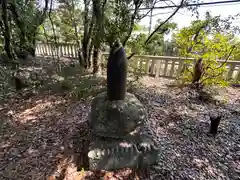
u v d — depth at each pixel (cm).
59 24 627
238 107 337
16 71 461
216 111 318
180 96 390
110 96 200
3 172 171
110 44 396
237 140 230
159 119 284
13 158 190
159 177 170
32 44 655
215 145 220
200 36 406
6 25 443
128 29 376
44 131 242
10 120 268
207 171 178
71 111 303
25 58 645
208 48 389
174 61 507
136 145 181
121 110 191
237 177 171
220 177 171
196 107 336
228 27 378
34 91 381
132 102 211
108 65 183
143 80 502
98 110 199
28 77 441
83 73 510
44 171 173
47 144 214
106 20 385
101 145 183
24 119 273
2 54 482
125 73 188
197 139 232
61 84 408
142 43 430
